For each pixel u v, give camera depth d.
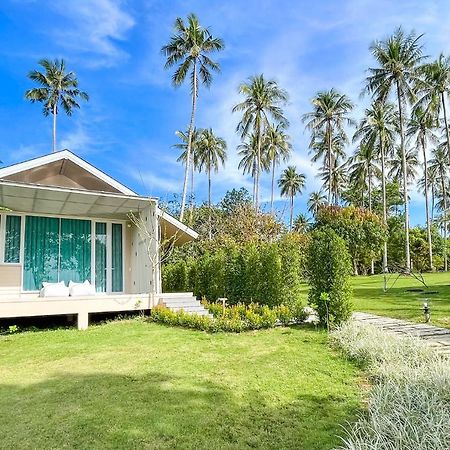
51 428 3.97
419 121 36.69
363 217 29.80
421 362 5.69
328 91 37.69
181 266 17.23
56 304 9.95
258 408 4.47
